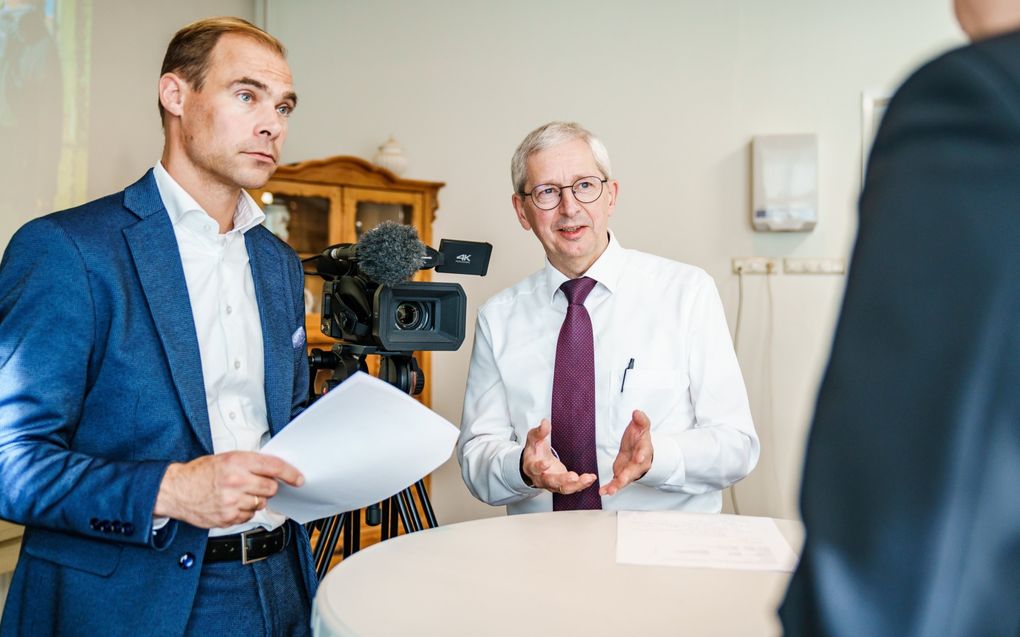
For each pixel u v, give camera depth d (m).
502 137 4.49
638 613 1.02
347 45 4.55
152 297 1.31
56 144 3.03
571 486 1.58
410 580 1.15
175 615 1.25
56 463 1.19
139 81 3.56
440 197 4.52
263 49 1.42
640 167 4.38
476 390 2.17
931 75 0.44
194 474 1.17
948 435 0.39
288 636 1.45
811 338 4.23
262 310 1.51
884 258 0.43
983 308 0.40
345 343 1.83
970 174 0.41
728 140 4.30
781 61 4.27
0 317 1.25
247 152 1.40
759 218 4.20
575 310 2.02
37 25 2.94
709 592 1.10
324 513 1.38
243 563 1.36
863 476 0.42
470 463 1.99
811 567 0.42
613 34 4.41
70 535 1.27
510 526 1.45
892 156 0.45
